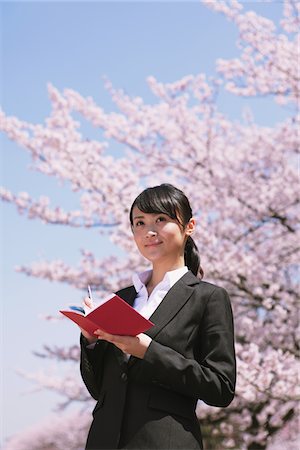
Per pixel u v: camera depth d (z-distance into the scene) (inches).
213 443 406.9
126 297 94.8
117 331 78.6
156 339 82.9
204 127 337.7
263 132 362.9
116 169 293.0
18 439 887.7
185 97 338.3
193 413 83.4
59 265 326.6
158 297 87.8
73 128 305.3
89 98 335.6
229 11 305.9
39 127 283.6
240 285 299.4
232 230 330.0
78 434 669.3
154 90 346.3
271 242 339.6
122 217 282.2
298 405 326.6
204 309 86.6
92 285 329.7
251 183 331.0
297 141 344.8
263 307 311.1
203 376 80.0
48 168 291.9
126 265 320.5
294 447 402.3
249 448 357.1
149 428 78.7
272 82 318.3
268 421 348.5
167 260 91.6
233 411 351.9
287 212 332.2
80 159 282.4
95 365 87.5
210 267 285.0
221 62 322.7
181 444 78.6
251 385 243.4
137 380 81.7
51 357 353.1
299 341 323.3
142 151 344.5
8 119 289.1
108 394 83.9
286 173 338.0
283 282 336.8
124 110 346.9
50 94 301.7
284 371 248.2
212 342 84.5
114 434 79.7
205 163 333.1
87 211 303.0
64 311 83.7
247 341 318.7
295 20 306.0
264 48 306.3
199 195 330.3
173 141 339.3
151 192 92.0
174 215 91.0
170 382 79.7
